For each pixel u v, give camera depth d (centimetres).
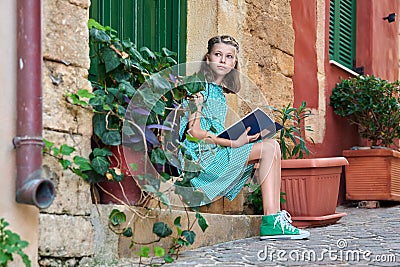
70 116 356
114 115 377
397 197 713
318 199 537
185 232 396
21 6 321
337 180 559
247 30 573
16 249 295
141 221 389
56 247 342
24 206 321
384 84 730
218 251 412
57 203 344
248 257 389
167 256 379
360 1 828
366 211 674
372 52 827
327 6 732
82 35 365
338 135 743
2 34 318
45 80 344
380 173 702
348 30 798
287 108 586
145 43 503
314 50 699
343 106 735
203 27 539
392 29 904
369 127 733
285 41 628
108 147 376
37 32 322
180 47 535
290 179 537
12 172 317
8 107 318
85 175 354
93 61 435
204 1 541
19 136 317
